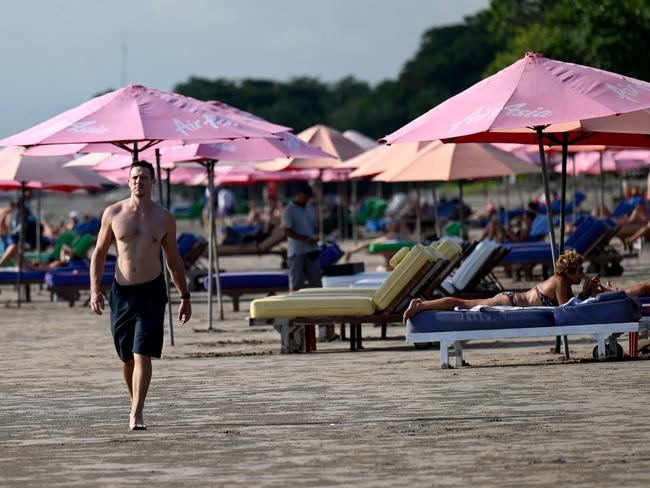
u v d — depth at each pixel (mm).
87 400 32156
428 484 20016
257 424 27109
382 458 22500
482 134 42812
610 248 76000
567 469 20875
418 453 22906
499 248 46719
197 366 39625
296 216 58219
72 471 22156
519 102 35344
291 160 79188
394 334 49062
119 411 29812
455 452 22859
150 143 43375
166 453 23781
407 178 67562
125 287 27156
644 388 30328
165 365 40312
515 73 36688
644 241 86625
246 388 33500
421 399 30078
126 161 58875
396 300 42031
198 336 51000
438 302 36719
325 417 27766
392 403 29578
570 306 36562
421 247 41906
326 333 47125
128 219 27250
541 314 36406
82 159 64312
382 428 25953
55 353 46156
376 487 19922
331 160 81000
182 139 37875
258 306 42438
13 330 57219
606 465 21094
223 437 25500
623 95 35469
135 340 26969
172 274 27828
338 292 46406
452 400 29641
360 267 59188
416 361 38688
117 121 38375
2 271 74375
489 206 145250
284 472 21453
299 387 33312
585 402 28453
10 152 67062
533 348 41375
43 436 26422
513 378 33312
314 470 21547
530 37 133875
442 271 43094
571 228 93062
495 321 36156
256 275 63688
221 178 121500
